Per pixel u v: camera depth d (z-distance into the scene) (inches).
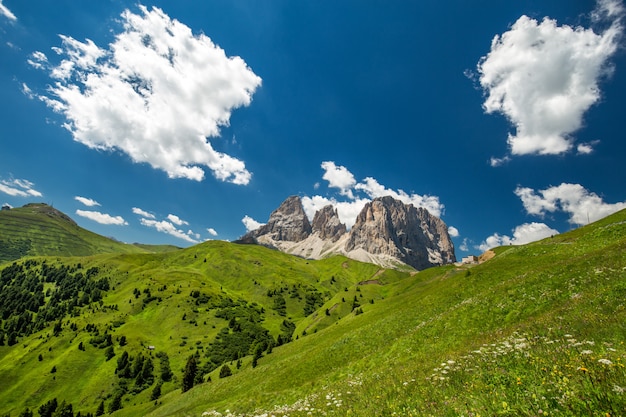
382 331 1797.5
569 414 250.1
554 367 351.9
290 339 6309.1
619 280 765.3
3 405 5654.5
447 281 2559.1
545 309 984.9
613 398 248.2
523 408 281.9
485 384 391.5
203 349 7829.7
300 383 1624.0
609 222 2524.6
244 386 2208.4
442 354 906.7
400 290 5182.1
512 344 606.5
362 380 869.2
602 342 418.3
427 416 343.9
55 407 5447.8
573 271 1161.4
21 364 6870.1
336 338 2359.7
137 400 5703.7
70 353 7057.1
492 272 2080.5
